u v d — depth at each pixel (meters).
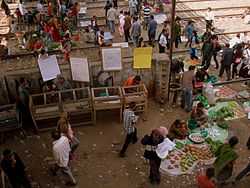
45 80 11.98
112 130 11.72
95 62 12.66
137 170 10.13
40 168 10.21
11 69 12.11
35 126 11.34
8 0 21.06
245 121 12.16
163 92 12.77
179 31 16.16
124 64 12.66
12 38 17.03
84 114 11.98
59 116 11.34
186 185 9.62
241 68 14.58
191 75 12.10
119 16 17.81
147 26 18.06
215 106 12.83
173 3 11.51
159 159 9.28
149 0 20.28
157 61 12.36
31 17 18.53
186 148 10.79
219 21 19.58
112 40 17.02
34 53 13.06
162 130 9.39
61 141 8.82
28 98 11.36
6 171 8.30
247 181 9.80
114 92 12.30
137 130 11.66
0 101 11.91
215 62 15.31
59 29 16.77
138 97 11.74
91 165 10.31
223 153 8.85
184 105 12.66
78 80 12.51
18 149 10.91
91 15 19.36
